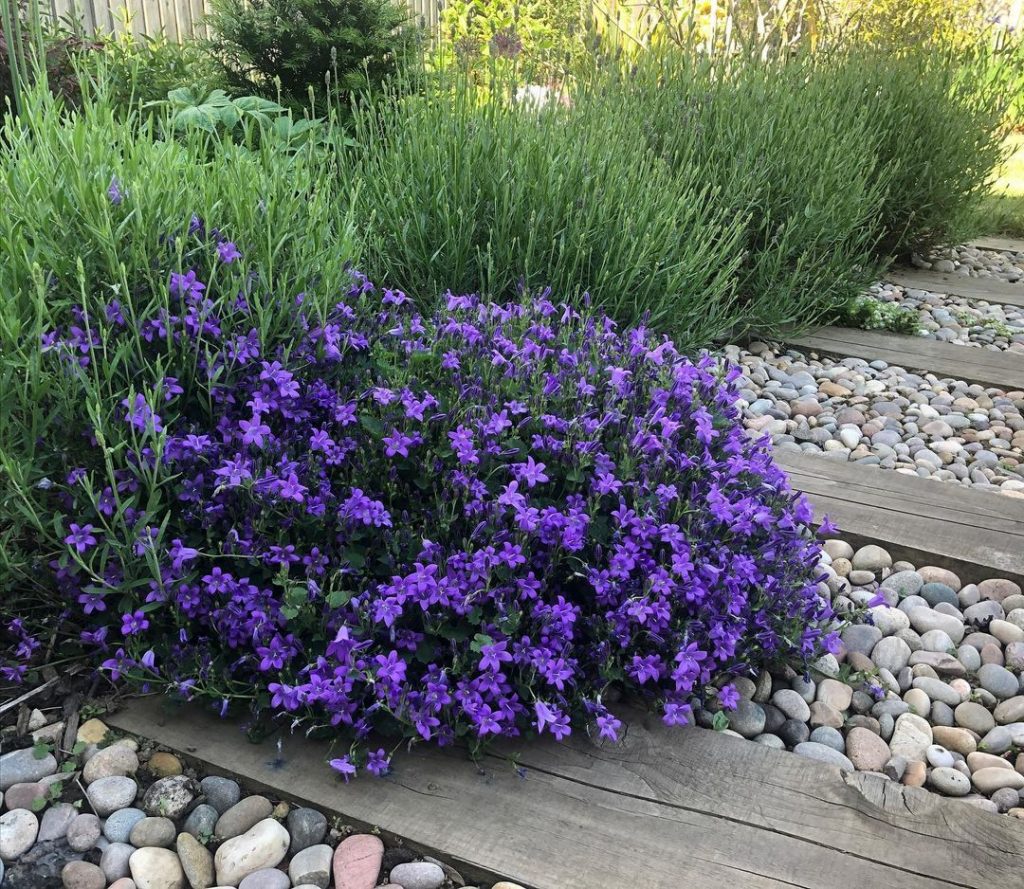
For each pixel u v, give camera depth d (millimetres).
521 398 2336
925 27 8398
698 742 2062
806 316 5031
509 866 1730
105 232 1974
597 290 3594
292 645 1876
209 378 2047
